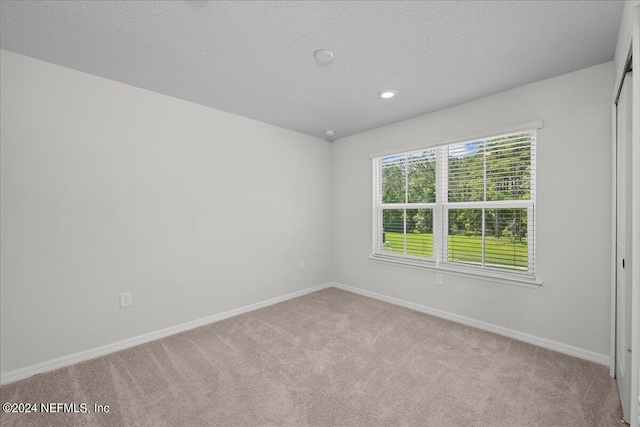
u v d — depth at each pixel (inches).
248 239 126.4
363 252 148.2
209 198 113.4
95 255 87.0
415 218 128.2
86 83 85.3
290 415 61.3
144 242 96.8
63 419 60.4
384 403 64.8
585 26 63.7
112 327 90.1
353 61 78.6
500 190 101.6
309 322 112.5
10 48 72.3
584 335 83.5
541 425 58.0
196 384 72.2
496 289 101.5
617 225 72.4
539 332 92.0
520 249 97.4
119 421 59.7
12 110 74.0
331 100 106.0
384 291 138.8
